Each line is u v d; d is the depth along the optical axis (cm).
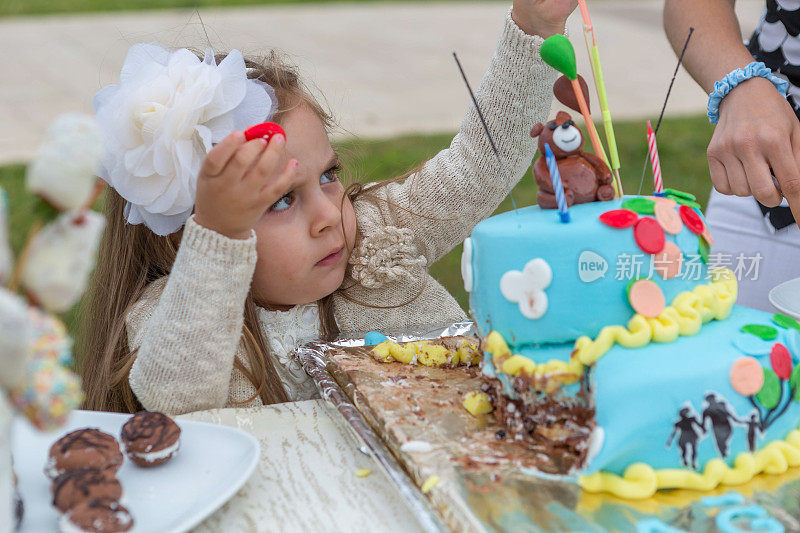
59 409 64
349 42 666
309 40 668
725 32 142
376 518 88
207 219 105
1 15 766
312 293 131
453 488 84
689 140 436
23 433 98
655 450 86
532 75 135
